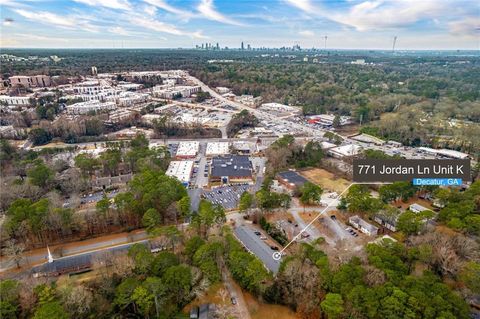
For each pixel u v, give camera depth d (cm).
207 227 12150
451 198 13738
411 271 9575
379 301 7794
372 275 8431
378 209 13350
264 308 9081
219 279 9650
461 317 7575
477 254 9938
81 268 10600
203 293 9400
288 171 19425
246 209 14100
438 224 12700
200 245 10400
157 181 14538
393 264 9119
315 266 9300
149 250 10600
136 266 9494
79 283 9594
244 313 8875
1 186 15312
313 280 8788
